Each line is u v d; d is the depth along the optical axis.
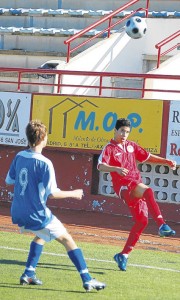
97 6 53.62
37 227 19.30
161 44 41.88
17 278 21.09
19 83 39.28
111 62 45.12
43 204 19.30
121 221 34.66
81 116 36.88
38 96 38.06
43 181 19.17
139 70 46.38
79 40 50.50
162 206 35.41
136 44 46.25
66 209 37.72
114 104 35.94
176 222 35.03
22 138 38.44
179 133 34.22
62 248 26.28
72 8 54.66
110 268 23.30
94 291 20.00
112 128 36.00
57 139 37.53
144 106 35.06
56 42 51.69
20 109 38.59
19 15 55.19
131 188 23.00
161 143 34.62
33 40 52.66
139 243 28.80
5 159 39.47
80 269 19.45
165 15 48.34
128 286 20.89
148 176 36.03
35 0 56.28
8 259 23.80
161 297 19.77
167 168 35.50
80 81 43.38
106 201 36.97
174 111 34.38
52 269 22.59
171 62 42.22
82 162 37.47
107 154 23.20
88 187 37.38
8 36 53.62
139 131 35.12
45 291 19.73
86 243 28.11
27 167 19.30
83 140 36.81
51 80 42.84
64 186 37.88
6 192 39.59
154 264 24.36
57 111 37.53
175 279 22.19
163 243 29.22
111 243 28.53
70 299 18.97
